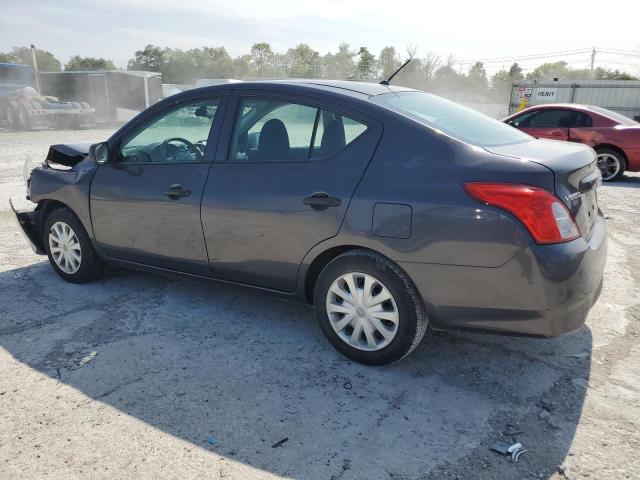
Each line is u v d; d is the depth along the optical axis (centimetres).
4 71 2209
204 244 362
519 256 259
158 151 389
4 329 371
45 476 231
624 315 388
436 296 283
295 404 282
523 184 259
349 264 307
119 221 405
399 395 290
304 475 231
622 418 268
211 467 236
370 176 296
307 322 382
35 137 1803
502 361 325
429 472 233
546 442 251
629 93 2512
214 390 296
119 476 230
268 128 339
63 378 308
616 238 598
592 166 307
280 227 324
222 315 394
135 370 316
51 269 495
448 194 272
